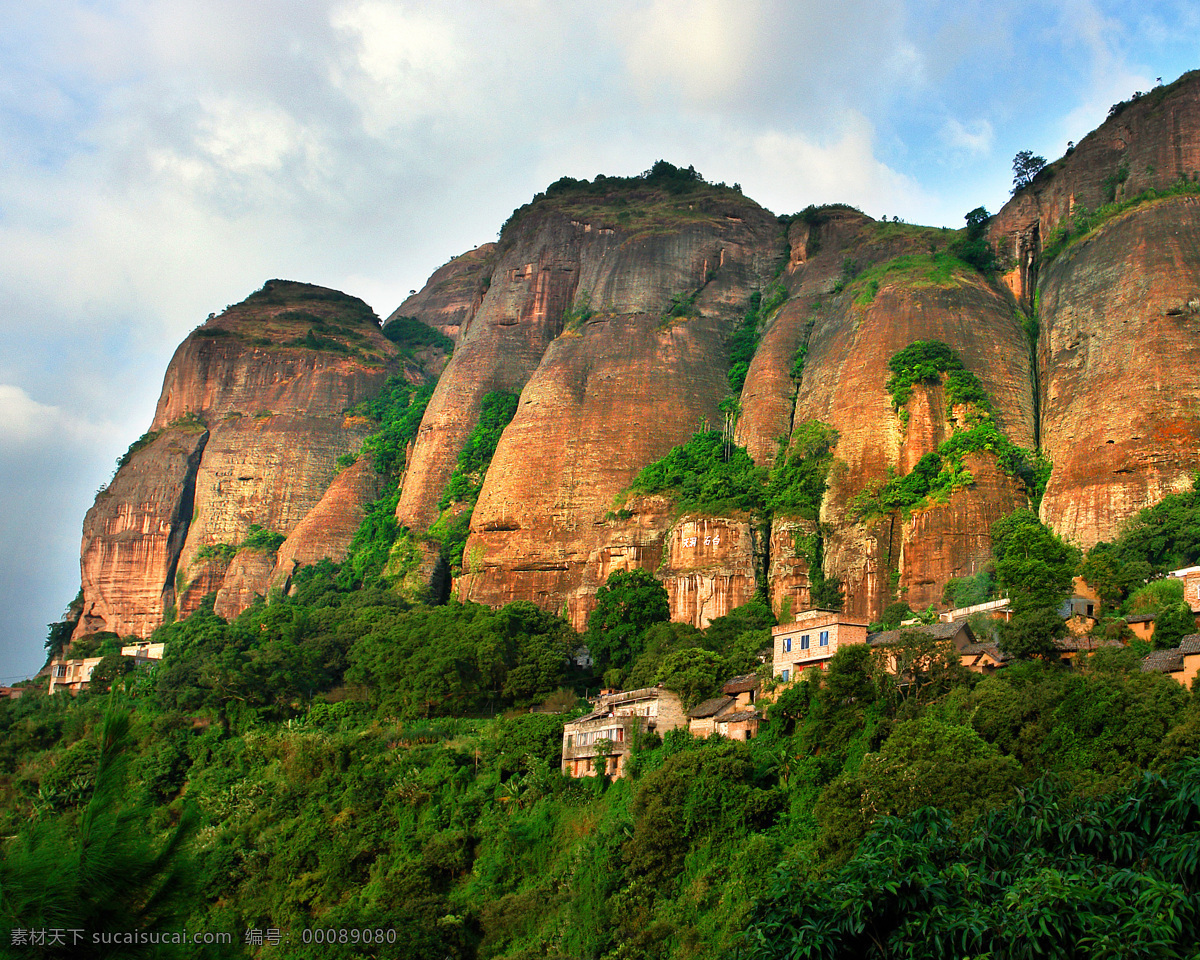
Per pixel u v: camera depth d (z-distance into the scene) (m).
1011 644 69.75
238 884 79.12
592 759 78.62
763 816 62.47
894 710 65.25
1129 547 90.44
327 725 102.38
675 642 99.44
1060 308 119.19
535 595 128.62
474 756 85.94
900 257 136.88
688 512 119.00
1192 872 29.67
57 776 94.31
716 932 56.47
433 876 74.19
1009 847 34.34
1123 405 103.94
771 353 137.75
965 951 29.50
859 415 118.50
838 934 31.33
